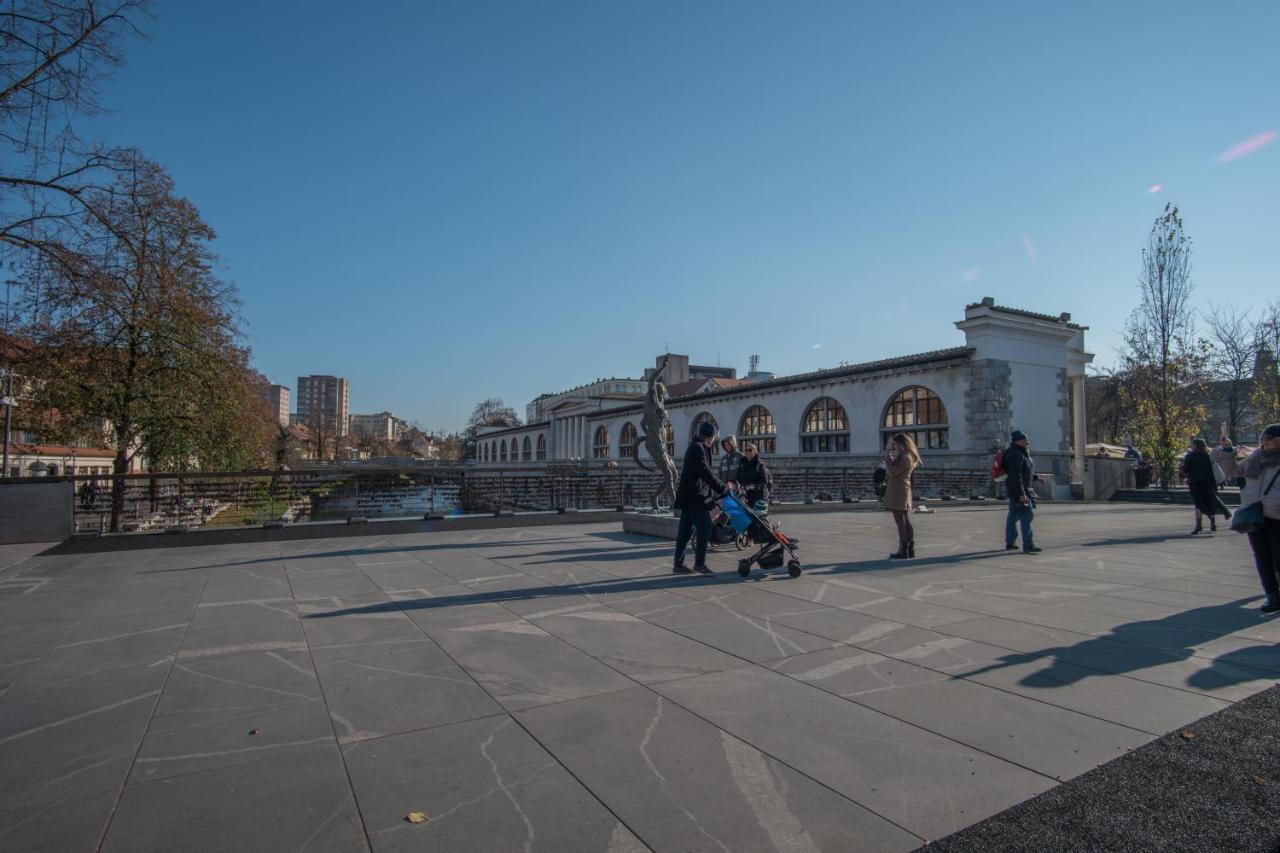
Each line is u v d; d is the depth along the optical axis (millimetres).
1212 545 11445
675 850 2568
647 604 6773
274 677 4613
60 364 21578
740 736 3617
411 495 16719
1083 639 5434
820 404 36406
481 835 2676
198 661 4977
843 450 34625
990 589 7484
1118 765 3258
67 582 8219
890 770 3229
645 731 3688
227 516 14766
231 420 27562
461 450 141875
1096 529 14305
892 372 31672
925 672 4637
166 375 25031
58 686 4453
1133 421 34312
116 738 3633
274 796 3000
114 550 11203
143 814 2846
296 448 74500
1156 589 7477
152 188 22375
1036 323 29281
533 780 3141
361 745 3529
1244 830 2684
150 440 26109
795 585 7746
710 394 43438
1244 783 3070
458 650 5215
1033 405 29297
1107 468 28000
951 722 3787
